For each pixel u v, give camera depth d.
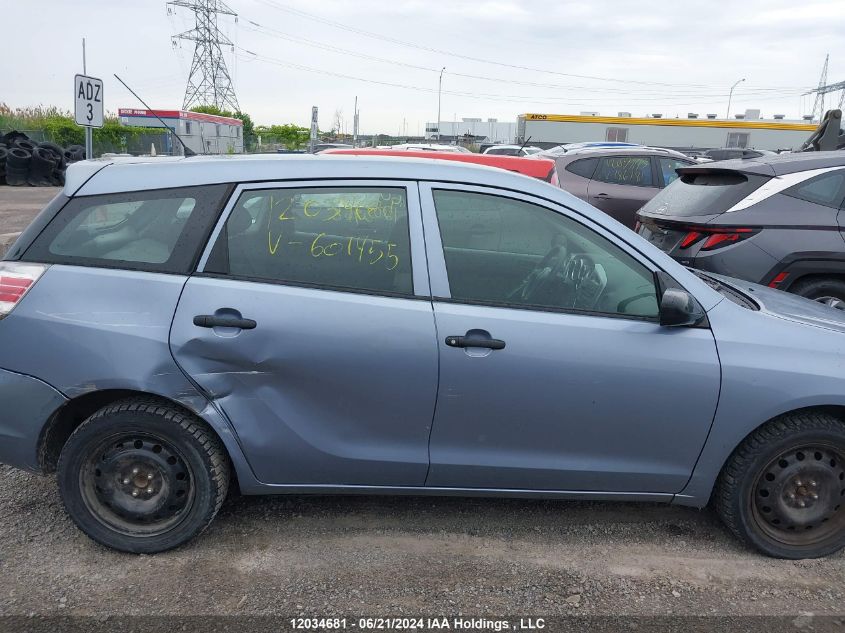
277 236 2.93
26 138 22.98
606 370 2.85
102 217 2.96
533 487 3.04
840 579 2.97
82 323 2.83
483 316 2.86
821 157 5.36
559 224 3.03
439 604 2.73
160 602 2.71
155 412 2.86
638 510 3.50
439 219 2.96
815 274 5.18
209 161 3.06
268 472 2.97
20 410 2.89
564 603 2.76
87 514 2.97
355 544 3.13
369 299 2.86
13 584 2.80
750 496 3.05
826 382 2.88
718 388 2.88
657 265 3.00
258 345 2.81
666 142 31.89
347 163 3.03
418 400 2.88
